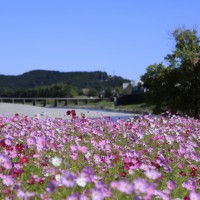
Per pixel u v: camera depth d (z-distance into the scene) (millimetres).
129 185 5207
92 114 37562
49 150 9859
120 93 175875
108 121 18234
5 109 48781
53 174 6816
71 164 8625
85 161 8945
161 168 8781
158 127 17156
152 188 5164
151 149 10906
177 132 15086
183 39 42625
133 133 14836
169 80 42344
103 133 14656
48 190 5516
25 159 7797
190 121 20672
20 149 8883
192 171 8289
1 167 6926
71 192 6277
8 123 15773
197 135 16125
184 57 42000
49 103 143000
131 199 6066
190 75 41125
